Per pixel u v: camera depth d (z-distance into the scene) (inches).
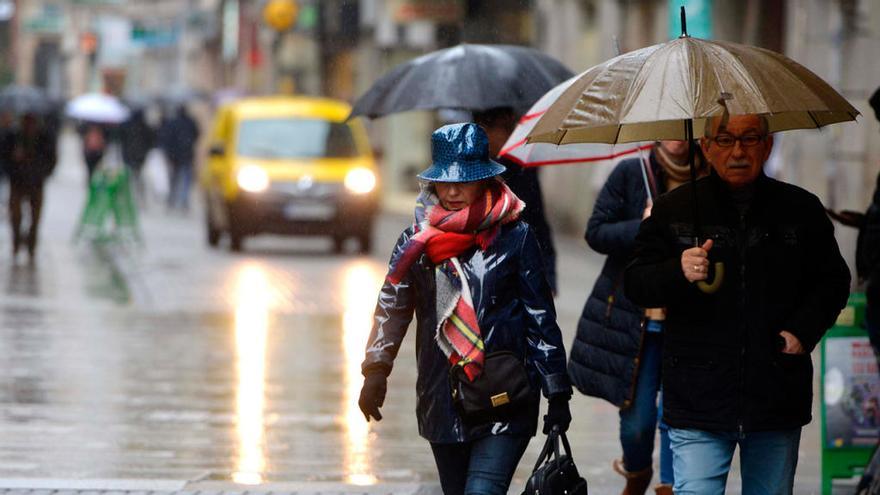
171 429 994.7
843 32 1756.9
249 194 2391.7
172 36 6437.0
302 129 2491.4
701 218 551.2
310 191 2404.0
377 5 3794.3
